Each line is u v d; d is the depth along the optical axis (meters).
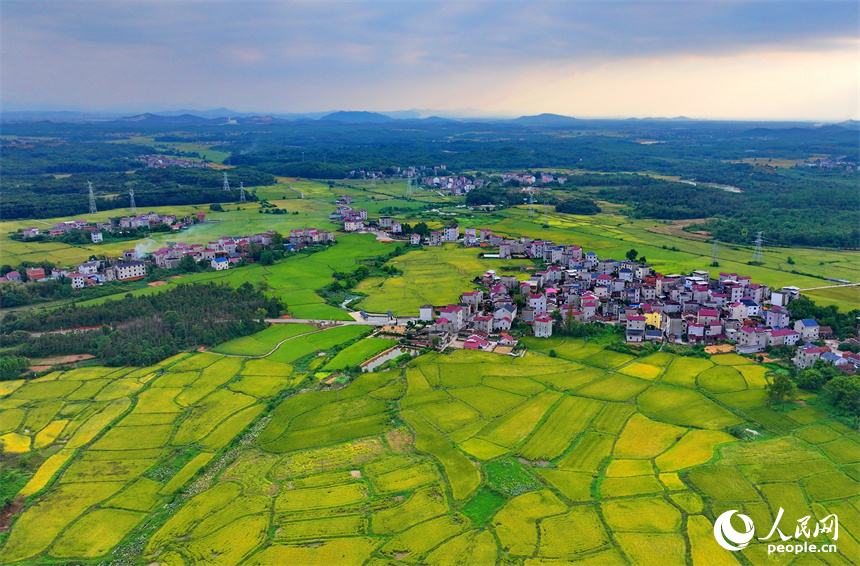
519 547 117.38
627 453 149.12
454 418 169.00
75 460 153.12
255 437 163.62
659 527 121.69
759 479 136.50
